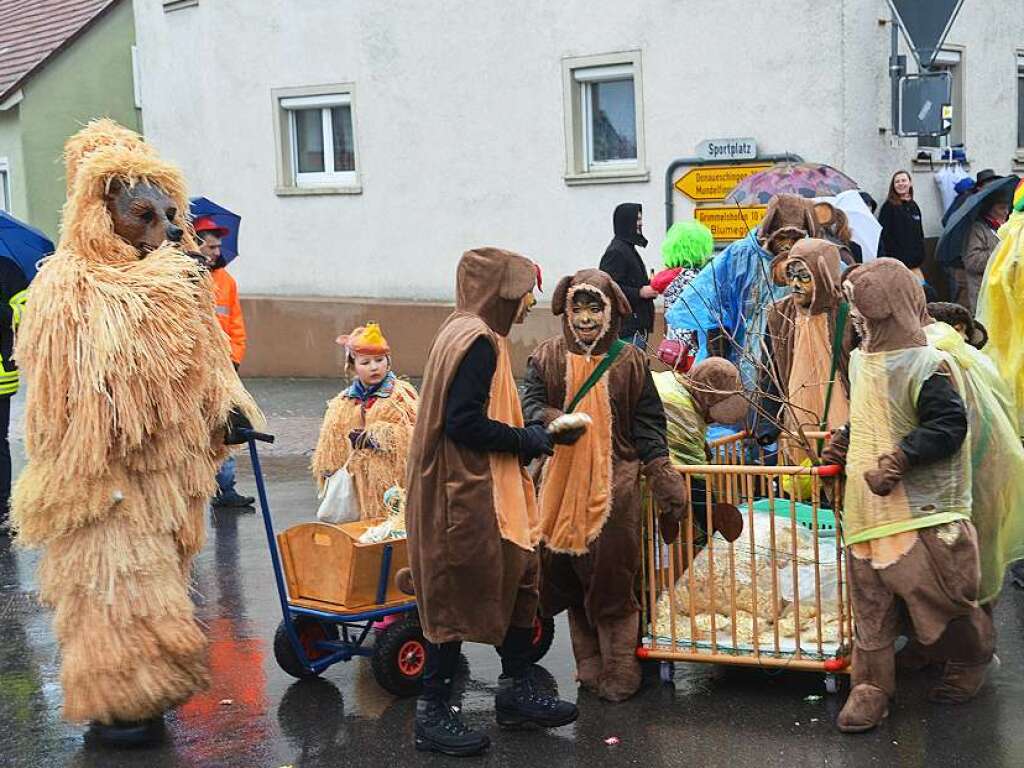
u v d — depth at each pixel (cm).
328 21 1591
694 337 758
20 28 2120
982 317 696
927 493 483
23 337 496
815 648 528
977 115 1430
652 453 524
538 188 1447
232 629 659
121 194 503
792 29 1241
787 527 558
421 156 1536
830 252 604
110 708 492
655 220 1355
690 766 470
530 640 511
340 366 1612
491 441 473
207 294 531
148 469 499
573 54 1392
